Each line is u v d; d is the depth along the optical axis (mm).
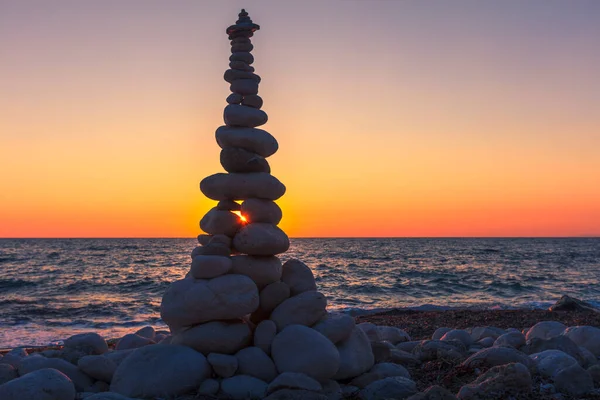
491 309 15719
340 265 43000
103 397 5285
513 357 6551
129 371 5977
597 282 29141
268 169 7098
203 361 6117
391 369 6555
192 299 6258
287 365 6078
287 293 6879
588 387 5898
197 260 6422
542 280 30281
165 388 5832
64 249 76062
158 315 17516
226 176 6891
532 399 5621
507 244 110125
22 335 13836
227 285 6320
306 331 6238
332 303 20688
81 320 16484
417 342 8023
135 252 67312
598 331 7840
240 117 6906
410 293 24172
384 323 12242
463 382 6344
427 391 5352
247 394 5793
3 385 5410
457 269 38938
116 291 25219
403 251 72500
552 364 6352
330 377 6219
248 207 6816
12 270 38125
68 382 5625
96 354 7277
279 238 6805
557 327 8438
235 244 6797
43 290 25703
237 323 6480
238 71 7105
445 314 13258
